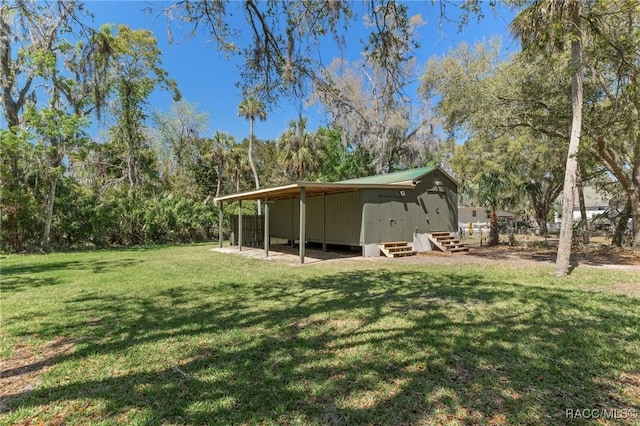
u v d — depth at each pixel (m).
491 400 2.53
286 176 26.73
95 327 4.26
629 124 8.14
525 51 7.54
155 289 6.42
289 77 4.21
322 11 3.91
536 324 4.12
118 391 2.73
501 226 21.59
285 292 6.05
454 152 24.77
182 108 31.17
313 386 2.76
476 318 4.38
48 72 12.90
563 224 7.54
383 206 11.95
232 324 4.31
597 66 8.50
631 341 3.58
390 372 2.97
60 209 15.36
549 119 10.16
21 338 3.90
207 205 20.91
